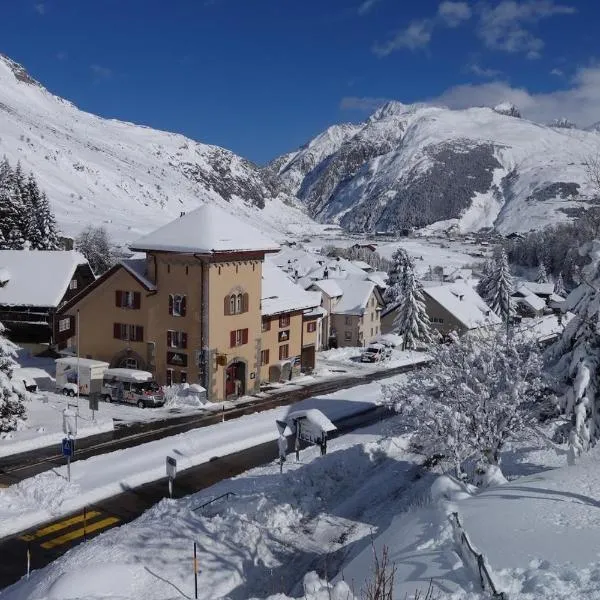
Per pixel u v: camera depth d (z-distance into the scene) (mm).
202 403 52375
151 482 34938
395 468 34625
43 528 28688
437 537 16922
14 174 99562
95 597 17656
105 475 34906
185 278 53719
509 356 29766
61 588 19297
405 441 38469
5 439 40000
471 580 14203
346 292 91500
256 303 57812
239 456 39688
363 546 24391
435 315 96438
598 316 25562
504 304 114625
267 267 68875
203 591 20359
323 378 66188
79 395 51875
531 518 17234
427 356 38656
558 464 33531
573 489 19625
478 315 99000
